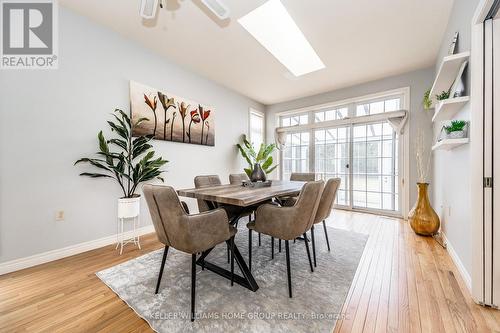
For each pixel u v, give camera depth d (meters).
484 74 1.33
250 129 4.73
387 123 3.72
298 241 2.47
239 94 4.44
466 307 1.32
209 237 1.36
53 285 1.58
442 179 2.49
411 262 1.93
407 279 1.65
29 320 1.23
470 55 1.49
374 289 1.52
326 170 4.43
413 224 2.65
